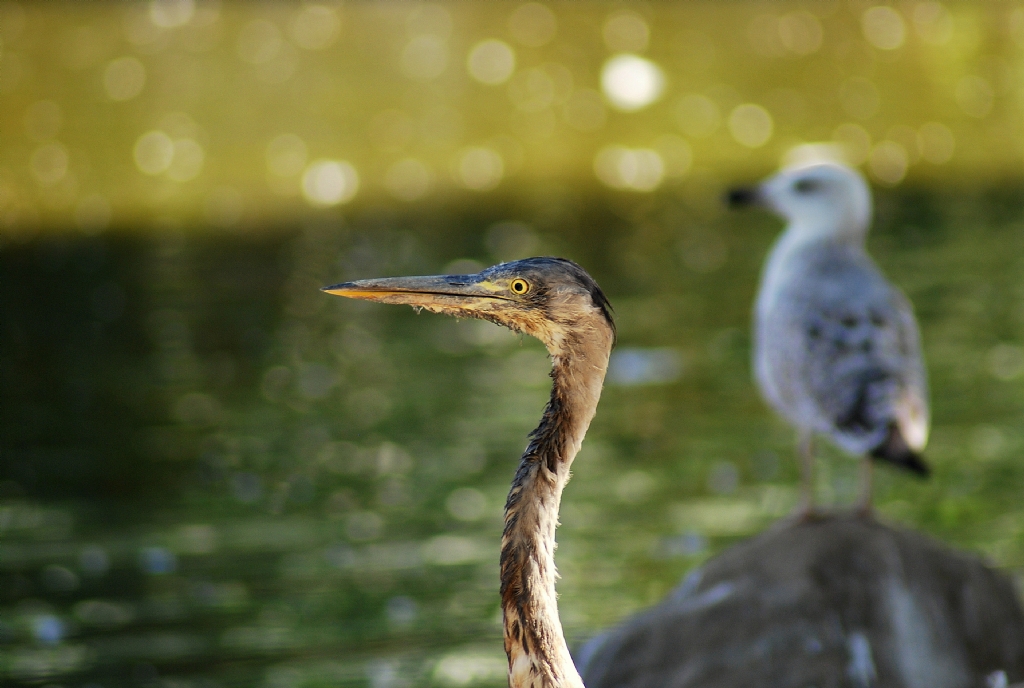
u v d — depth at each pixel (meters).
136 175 21.70
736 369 15.80
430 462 13.59
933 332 16.34
